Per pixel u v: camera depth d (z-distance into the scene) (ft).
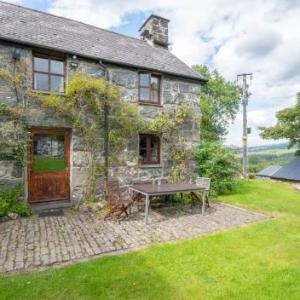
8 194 22.16
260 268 12.80
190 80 34.30
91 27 35.63
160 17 40.50
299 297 10.40
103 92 26.78
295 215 23.61
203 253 14.52
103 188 27.35
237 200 30.32
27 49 23.79
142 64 30.48
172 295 10.44
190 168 34.01
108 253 14.60
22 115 23.21
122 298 10.16
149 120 30.86
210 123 73.15
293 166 56.34
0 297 10.03
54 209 24.61
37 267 12.75
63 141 25.98
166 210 24.90
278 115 55.72
